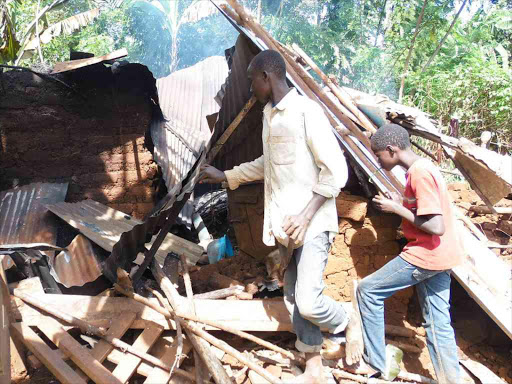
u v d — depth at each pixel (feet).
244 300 12.07
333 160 8.65
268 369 10.63
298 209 9.09
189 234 21.16
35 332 11.50
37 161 20.06
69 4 43.21
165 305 11.63
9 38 26.99
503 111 29.66
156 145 20.58
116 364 10.66
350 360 10.11
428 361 11.49
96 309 11.71
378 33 38.58
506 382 11.04
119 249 12.26
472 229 13.75
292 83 13.00
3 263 12.83
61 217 16.79
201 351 10.12
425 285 9.82
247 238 14.30
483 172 12.80
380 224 12.22
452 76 31.35
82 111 20.13
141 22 47.60
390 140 9.51
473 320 13.08
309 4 40.42
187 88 26.30
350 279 12.47
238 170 10.83
